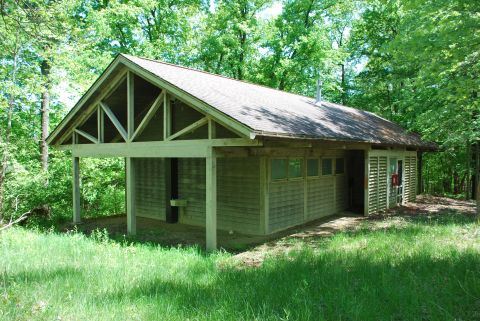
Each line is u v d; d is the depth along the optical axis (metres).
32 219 13.46
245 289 4.90
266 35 24.03
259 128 7.25
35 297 4.54
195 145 8.59
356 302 4.23
